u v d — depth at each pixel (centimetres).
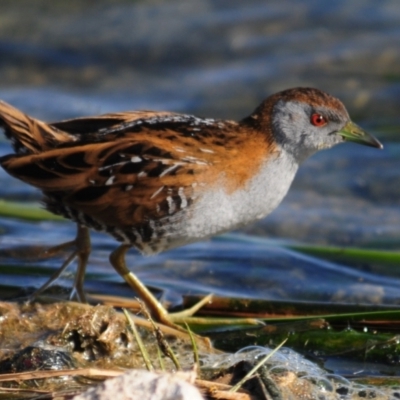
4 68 1895
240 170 1009
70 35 1972
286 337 983
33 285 1098
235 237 1312
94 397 686
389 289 1169
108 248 1274
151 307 1039
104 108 1767
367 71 1862
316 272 1212
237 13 2036
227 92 1823
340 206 1482
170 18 2025
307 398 841
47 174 1002
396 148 1639
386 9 2038
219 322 1026
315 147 1080
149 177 987
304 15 2027
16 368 879
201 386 791
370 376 911
